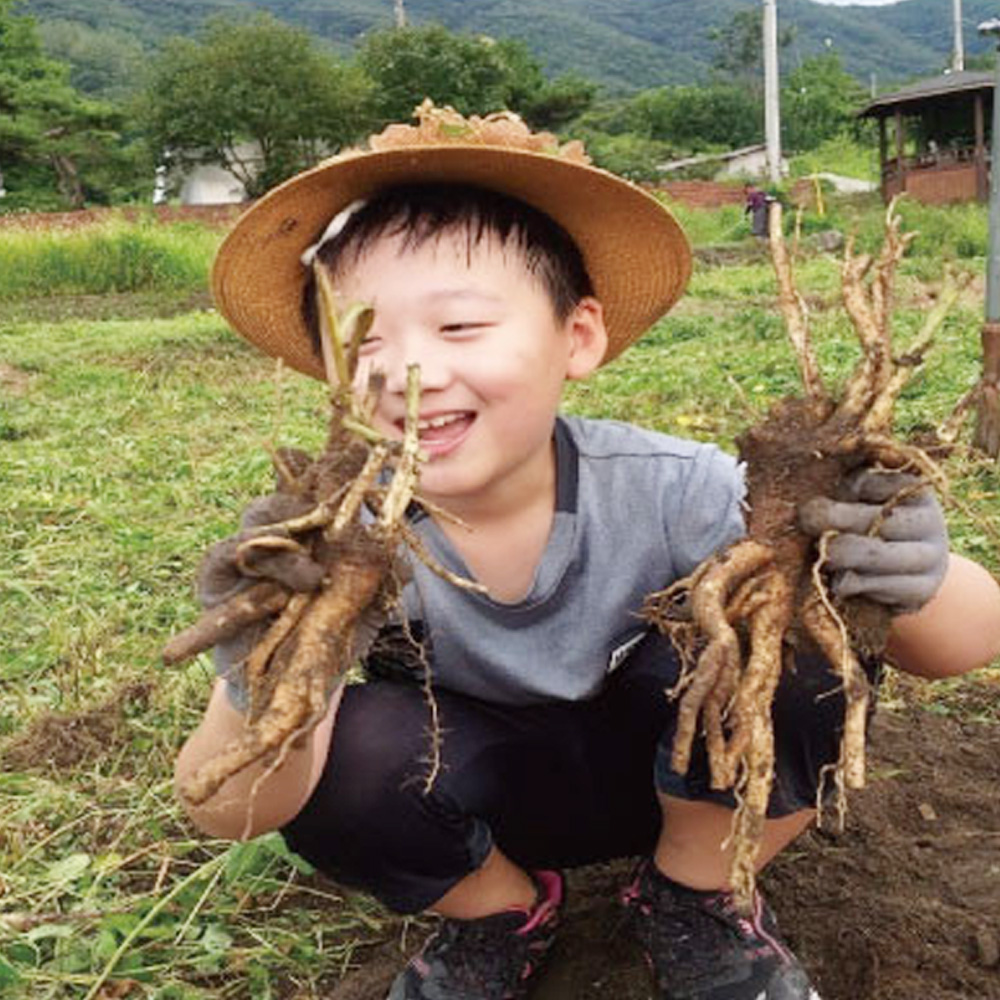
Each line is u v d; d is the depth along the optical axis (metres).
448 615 0.84
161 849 1.13
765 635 0.72
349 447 0.69
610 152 21.41
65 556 2.07
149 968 0.96
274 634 0.67
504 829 0.92
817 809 0.85
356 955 1.01
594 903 1.04
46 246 8.01
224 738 0.77
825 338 4.23
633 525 0.84
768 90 15.42
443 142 0.81
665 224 0.83
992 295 2.17
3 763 1.32
